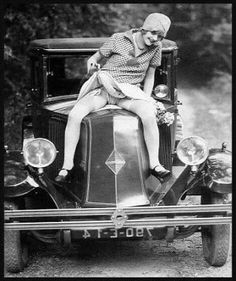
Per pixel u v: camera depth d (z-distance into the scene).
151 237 4.28
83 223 4.12
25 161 4.54
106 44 4.88
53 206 5.09
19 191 4.40
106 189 4.29
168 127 4.89
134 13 11.36
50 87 5.39
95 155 4.39
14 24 8.91
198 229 4.82
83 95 4.75
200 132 9.93
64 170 4.47
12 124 8.62
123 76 4.84
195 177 4.54
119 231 4.21
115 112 4.61
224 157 4.66
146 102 4.59
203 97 12.67
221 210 4.22
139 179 4.35
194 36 12.92
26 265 4.84
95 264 4.86
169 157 4.93
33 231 4.55
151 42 4.75
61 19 9.48
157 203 4.41
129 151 4.39
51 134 5.11
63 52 5.20
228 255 5.03
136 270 4.69
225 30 13.20
